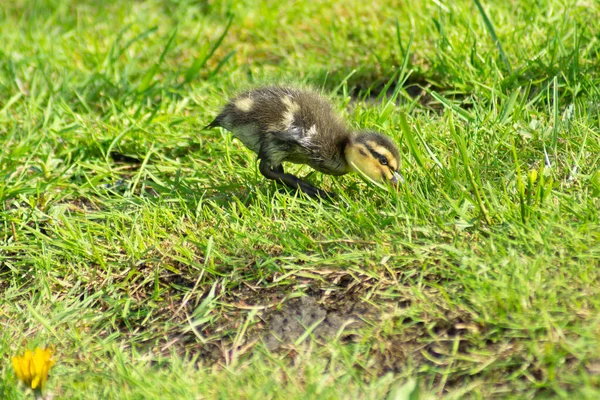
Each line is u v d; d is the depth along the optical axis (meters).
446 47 13.87
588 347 7.49
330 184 11.35
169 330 9.22
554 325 7.76
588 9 14.29
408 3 15.12
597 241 8.61
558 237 8.73
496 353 7.84
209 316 9.19
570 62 12.88
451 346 8.10
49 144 13.24
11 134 12.99
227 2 17.62
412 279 8.92
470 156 10.68
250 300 9.30
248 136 11.10
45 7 19.17
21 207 11.70
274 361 8.29
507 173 10.26
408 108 12.67
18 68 15.31
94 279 10.04
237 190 11.28
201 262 9.97
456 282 8.63
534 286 8.20
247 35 16.66
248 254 9.83
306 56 15.41
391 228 9.62
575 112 11.49
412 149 9.87
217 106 13.47
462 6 14.81
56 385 8.32
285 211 10.27
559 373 7.41
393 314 8.57
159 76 15.70
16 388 8.18
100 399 7.98
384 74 14.38
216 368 8.54
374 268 9.13
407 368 8.02
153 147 12.80
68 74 14.99
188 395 7.71
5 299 9.82
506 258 8.55
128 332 9.29
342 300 9.02
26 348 8.89
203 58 14.80
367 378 7.98
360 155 10.67
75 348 8.92
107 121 13.62
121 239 10.39
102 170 12.41
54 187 12.19
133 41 15.61
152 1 18.72
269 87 11.45
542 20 14.08
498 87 12.75
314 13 16.59
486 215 9.25
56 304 9.69
